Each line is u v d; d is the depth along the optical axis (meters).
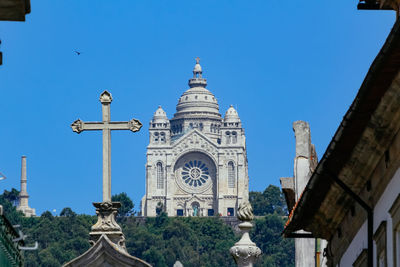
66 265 33.03
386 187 29.27
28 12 23.31
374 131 28.77
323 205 35.03
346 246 35.12
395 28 25.30
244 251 35.41
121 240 33.91
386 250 29.16
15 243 31.70
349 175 31.58
